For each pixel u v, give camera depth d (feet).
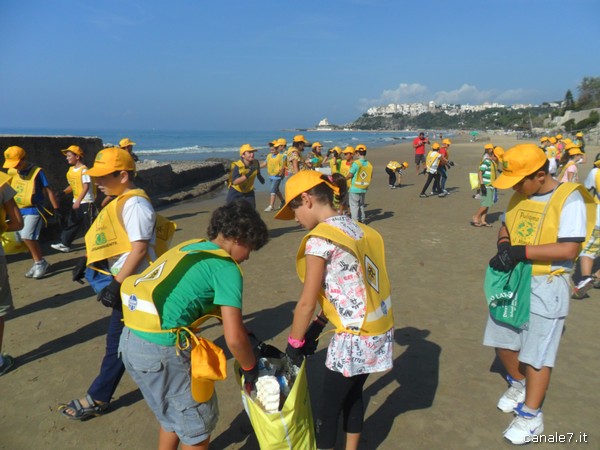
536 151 9.93
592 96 306.76
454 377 13.46
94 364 14.48
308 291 8.32
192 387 8.11
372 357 8.73
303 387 8.48
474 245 28.35
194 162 74.49
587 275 19.11
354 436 9.50
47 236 29.50
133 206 10.50
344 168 35.17
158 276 8.10
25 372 14.03
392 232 31.99
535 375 10.28
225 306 7.85
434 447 10.58
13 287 21.30
